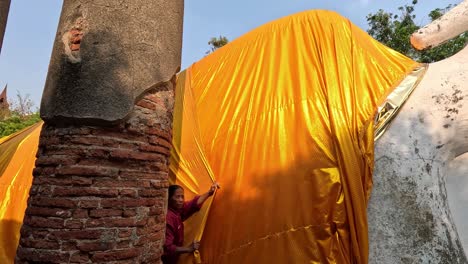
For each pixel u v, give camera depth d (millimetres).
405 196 4152
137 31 3627
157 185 3629
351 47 4871
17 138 5969
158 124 3695
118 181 3334
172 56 3898
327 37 4941
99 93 3340
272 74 4883
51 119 3375
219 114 4918
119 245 3252
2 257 4691
